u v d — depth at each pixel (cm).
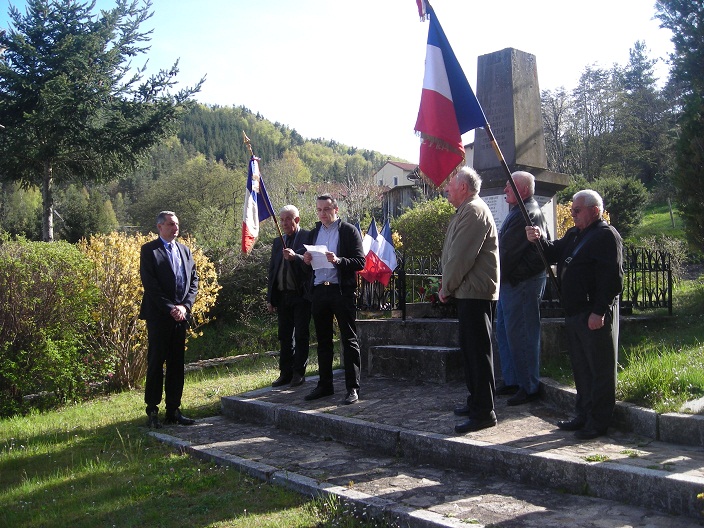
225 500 429
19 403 908
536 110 900
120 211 5981
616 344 482
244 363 1258
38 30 2109
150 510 418
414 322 775
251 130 11062
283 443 563
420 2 547
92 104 2061
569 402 533
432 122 532
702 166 1067
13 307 898
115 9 2217
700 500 337
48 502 448
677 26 1452
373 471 461
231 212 4359
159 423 670
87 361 988
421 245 1670
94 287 982
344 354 646
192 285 707
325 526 373
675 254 1778
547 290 794
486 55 905
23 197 5147
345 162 11662
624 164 4459
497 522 345
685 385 496
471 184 512
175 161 7012
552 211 912
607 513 353
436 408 580
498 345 627
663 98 4622
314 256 634
